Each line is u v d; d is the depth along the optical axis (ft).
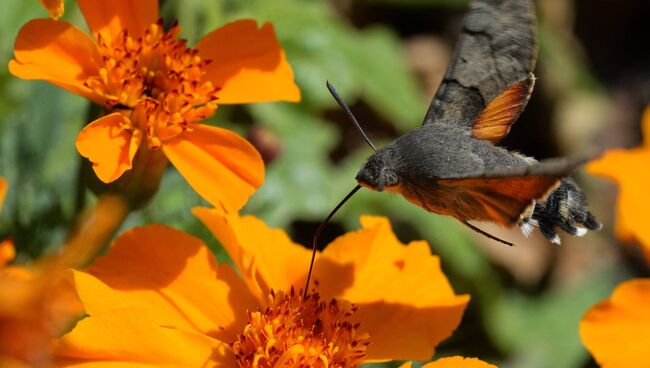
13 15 1.59
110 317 1.34
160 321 1.37
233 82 1.42
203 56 1.43
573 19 2.35
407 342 1.40
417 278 1.43
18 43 1.38
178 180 1.51
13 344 1.24
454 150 1.35
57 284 1.27
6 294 1.24
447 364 1.38
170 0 1.57
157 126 1.39
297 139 1.68
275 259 1.42
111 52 1.40
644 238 1.49
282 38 1.70
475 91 1.40
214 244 1.49
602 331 1.43
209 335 1.38
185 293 1.38
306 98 1.70
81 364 1.33
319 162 1.68
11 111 1.57
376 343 1.40
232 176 1.39
